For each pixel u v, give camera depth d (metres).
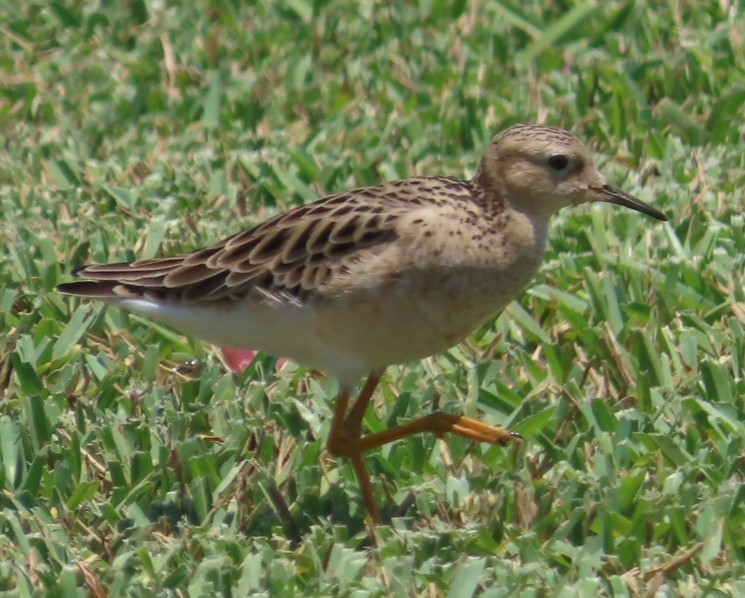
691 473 10.33
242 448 10.81
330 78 17.30
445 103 16.33
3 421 11.08
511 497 10.05
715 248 13.55
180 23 18.48
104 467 10.79
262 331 10.24
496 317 12.56
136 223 14.33
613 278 12.71
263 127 16.38
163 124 16.39
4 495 10.38
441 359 12.16
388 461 10.77
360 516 10.29
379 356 10.16
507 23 18.17
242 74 17.42
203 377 11.80
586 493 10.15
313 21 18.36
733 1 18.33
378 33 18.22
